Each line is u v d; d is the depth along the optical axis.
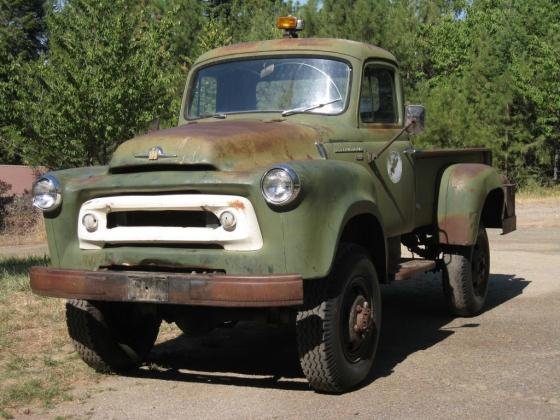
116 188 5.02
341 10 26.86
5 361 5.99
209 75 6.47
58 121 15.36
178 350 6.54
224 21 34.19
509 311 7.93
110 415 4.83
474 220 7.16
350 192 5.14
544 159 29.14
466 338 6.79
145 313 5.70
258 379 5.66
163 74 16.25
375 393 5.22
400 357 6.18
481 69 30.09
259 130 5.31
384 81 6.51
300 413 4.82
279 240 4.69
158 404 5.05
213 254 4.82
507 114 28.98
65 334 6.75
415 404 4.96
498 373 5.64
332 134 5.68
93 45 15.58
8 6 37.53
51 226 5.30
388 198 6.15
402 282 9.80
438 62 37.69
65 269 5.12
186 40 28.23
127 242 5.08
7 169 30.12
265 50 6.32
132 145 5.19
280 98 6.11
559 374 5.58
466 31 38.59
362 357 5.38
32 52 35.91
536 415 4.73
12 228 22.28
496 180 7.62
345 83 6.04
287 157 5.26
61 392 5.29
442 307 8.23
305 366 5.07
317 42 6.23
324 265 4.79
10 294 8.23
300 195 4.64
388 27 27.52
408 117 5.92
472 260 7.65
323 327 4.96
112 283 4.89
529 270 10.48
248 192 4.71
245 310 5.39
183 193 4.87
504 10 38.44
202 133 5.14
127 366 5.96
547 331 6.97
